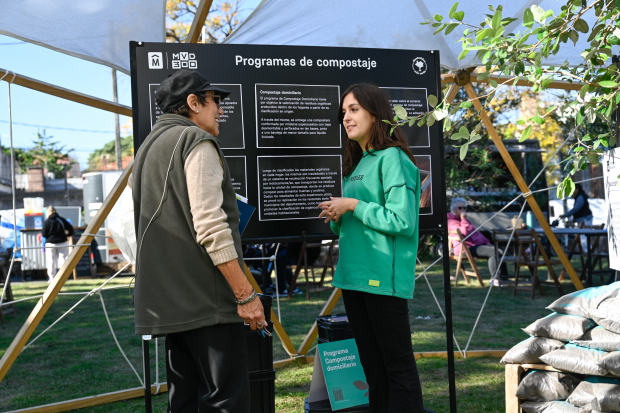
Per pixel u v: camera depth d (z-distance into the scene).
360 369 3.07
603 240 8.82
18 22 3.76
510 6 4.15
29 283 12.37
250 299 1.93
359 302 2.58
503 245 9.34
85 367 4.82
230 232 1.90
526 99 14.89
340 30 4.50
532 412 2.76
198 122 2.19
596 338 2.62
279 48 3.11
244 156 3.04
